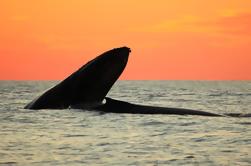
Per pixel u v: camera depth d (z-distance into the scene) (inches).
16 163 1576.0
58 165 1552.7
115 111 2650.1
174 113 2696.9
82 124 2378.2
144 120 2487.7
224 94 6752.0
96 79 2583.7
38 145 1878.7
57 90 2741.1
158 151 1786.4
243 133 2213.3
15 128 2289.6
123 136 2102.6
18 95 5255.9
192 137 2094.0
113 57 2481.5
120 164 1574.8
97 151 1772.9
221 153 1760.6
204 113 2775.6
